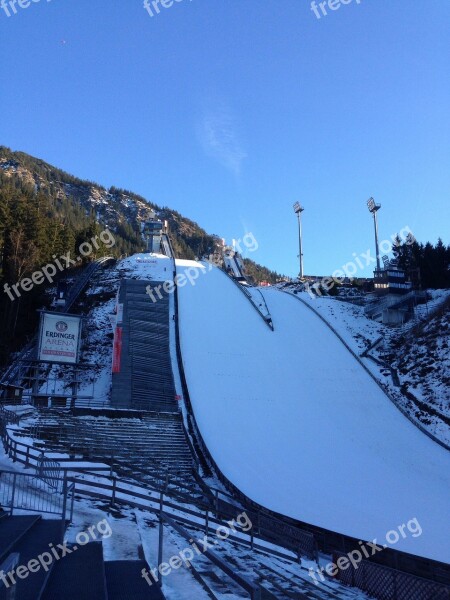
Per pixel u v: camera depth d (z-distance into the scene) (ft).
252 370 126.82
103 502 44.24
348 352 140.46
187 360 130.82
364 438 95.04
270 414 104.32
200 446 89.66
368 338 154.10
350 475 79.30
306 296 211.20
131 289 174.50
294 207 281.95
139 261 230.48
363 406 109.50
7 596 12.80
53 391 120.06
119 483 57.36
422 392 113.19
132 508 44.09
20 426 80.07
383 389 117.50
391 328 162.20
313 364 131.64
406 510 66.54
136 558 28.99
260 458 85.05
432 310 159.02
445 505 68.69
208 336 146.61
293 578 34.35
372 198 210.79
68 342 104.83
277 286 258.57
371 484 75.97
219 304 173.27
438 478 79.25
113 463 45.19
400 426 100.94
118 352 120.57
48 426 82.94
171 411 106.01
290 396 113.19
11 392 102.58
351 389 117.80
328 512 65.26
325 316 177.68
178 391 116.47
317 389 117.50
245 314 166.40
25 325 171.42
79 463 59.93
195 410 104.68
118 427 90.68
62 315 105.09
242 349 139.54
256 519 51.26
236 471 79.61
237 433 95.14
